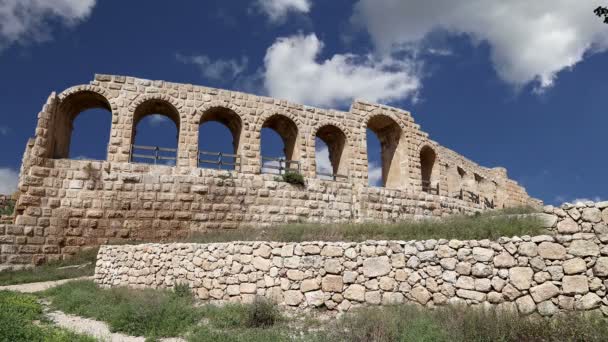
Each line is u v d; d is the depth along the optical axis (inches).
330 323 433.7
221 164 1081.4
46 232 900.0
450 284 446.6
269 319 449.1
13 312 466.6
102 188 956.6
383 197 1178.0
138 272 682.8
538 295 407.5
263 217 1058.1
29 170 919.0
